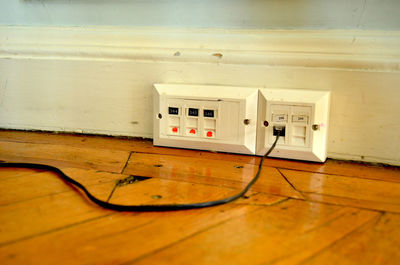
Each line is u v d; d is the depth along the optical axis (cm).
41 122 92
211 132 74
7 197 49
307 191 53
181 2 79
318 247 36
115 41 83
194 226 41
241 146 73
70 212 44
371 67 68
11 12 89
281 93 70
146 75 82
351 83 69
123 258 34
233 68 76
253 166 66
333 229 41
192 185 55
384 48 67
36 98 91
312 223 42
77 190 52
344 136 71
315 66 71
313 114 67
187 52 78
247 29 76
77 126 90
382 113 69
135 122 85
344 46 69
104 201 46
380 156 70
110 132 88
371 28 69
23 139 83
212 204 47
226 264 33
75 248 35
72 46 85
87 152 73
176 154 73
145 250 35
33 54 89
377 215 45
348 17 70
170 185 54
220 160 70
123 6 82
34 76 90
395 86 67
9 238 37
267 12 74
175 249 35
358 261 34
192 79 79
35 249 35
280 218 43
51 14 87
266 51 74
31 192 51
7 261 33
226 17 77
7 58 90
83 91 87
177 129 76
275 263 33
